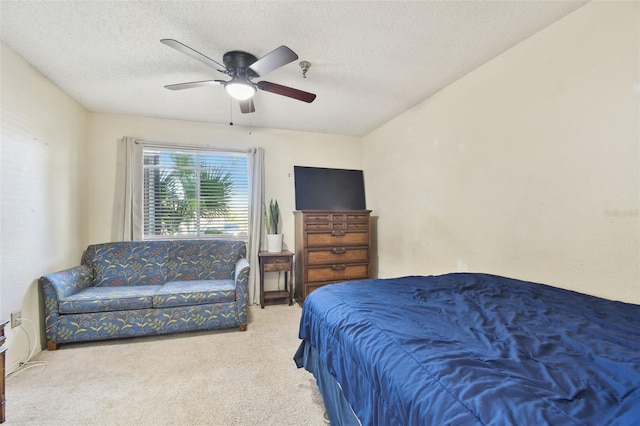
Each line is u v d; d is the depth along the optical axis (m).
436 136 2.80
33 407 1.60
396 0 1.59
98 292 2.56
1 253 1.93
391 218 3.58
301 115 3.40
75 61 2.20
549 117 1.82
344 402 1.25
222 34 1.88
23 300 2.12
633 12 1.44
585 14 1.63
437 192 2.80
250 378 1.90
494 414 0.60
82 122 3.06
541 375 0.74
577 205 1.67
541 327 1.07
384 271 3.75
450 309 1.28
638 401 0.60
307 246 3.48
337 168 4.20
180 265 3.17
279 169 3.94
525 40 1.96
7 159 1.99
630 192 1.45
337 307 1.39
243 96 2.19
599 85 1.57
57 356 2.20
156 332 2.50
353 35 1.90
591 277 1.61
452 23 1.79
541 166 1.87
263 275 3.43
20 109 2.12
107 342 2.45
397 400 0.78
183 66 2.29
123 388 1.79
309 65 2.26
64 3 1.60
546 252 1.84
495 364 0.80
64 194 2.69
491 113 2.21
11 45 1.99
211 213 3.70
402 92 2.78
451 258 2.63
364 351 1.00
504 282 1.79
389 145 3.62
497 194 2.18
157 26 1.80
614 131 1.51
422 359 0.84
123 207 3.27
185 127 3.57
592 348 0.88
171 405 1.62
